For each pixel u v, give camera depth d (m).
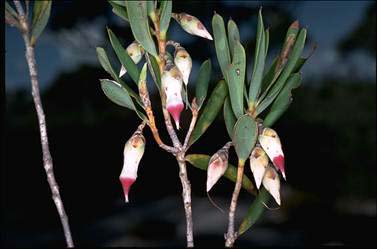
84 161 1.30
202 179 1.26
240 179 0.44
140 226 1.15
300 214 1.21
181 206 1.24
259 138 0.43
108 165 1.33
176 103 0.42
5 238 1.09
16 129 1.27
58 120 1.33
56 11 1.12
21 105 1.28
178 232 1.12
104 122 1.34
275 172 0.44
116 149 1.33
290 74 0.44
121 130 1.34
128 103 0.43
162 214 1.19
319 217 1.17
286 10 1.13
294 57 0.43
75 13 1.10
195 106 0.44
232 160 0.86
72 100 1.32
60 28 1.14
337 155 1.36
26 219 1.17
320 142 1.38
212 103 0.45
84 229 1.15
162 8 0.42
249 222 0.45
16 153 1.27
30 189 1.27
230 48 0.44
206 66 0.45
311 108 1.41
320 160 1.34
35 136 1.27
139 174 1.30
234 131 0.43
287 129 1.39
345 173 1.35
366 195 1.30
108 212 1.24
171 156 1.30
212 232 1.09
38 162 1.27
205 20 1.05
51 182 0.47
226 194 1.23
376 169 1.35
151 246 1.05
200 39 0.98
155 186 1.30
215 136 1.13
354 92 1.41
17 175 1.26
